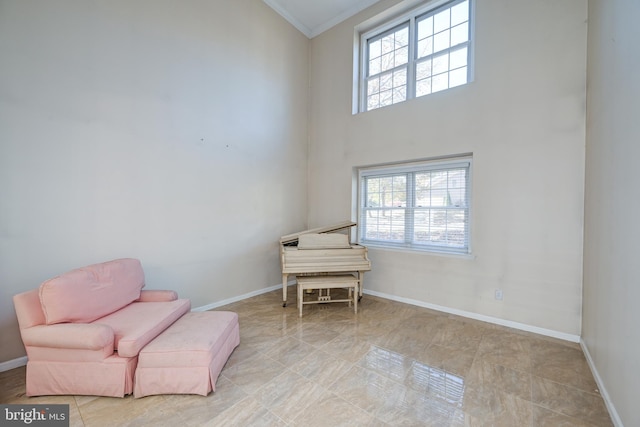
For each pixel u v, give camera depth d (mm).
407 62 3957
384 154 3973
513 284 2977
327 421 1637
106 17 2602
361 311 3477
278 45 4328
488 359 2338
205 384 1849
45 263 2301
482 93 3150
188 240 3262
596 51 2219
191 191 3279
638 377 1357
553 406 1774
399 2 3816
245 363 2260
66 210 2400
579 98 2615
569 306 2672
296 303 3762
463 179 3469
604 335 1874
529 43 2869
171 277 3113
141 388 1819
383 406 1771
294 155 4656
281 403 1792
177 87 3133
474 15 3236
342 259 3559
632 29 1513
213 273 3525
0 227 2105
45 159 2291
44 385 1819
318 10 4312
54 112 2330
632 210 1467
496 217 3066
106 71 2613
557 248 2732
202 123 3373
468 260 3271
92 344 1757
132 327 1986
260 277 4133
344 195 4465
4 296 2131
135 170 2818
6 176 2127
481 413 1711
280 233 4426
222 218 3613
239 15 3762
